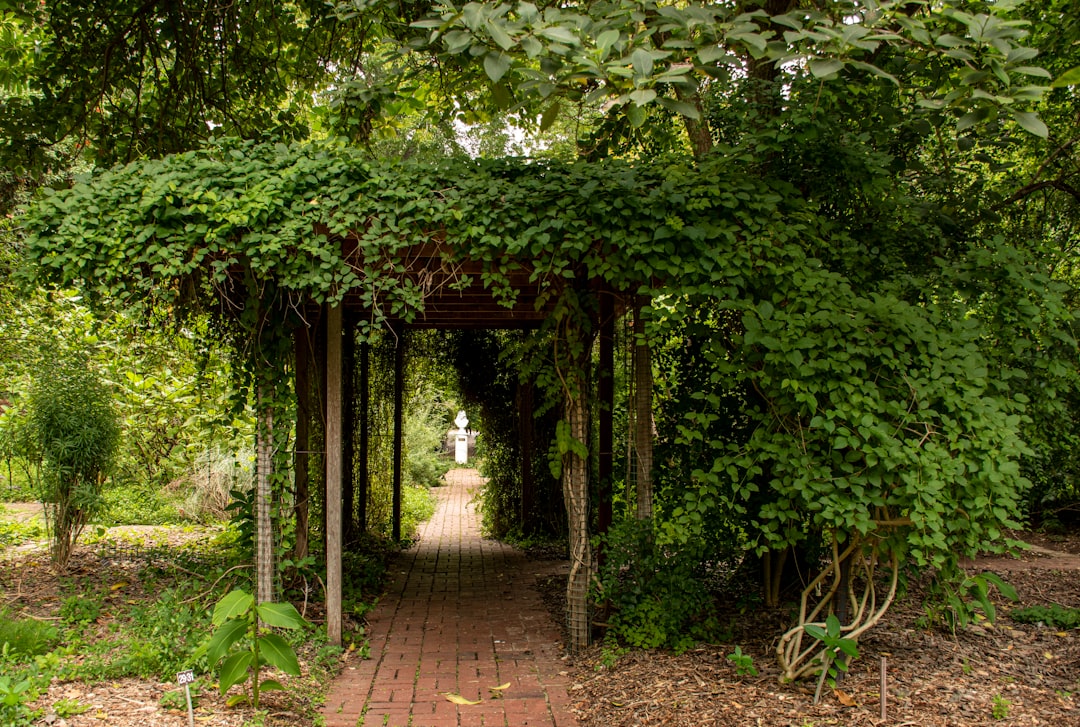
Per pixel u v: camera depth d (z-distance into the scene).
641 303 4.81
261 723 3.29
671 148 5.52
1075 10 4.93
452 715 3.75
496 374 9.66
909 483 3.41
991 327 4.10
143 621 4.46
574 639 4.75
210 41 6.74
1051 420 5.18
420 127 7.07
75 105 6.49
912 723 3.21
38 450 6.11
